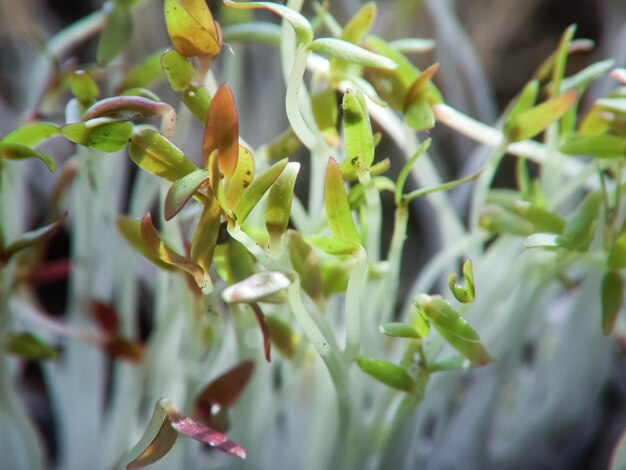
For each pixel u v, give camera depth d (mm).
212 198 122
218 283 161
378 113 159
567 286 158
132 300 168
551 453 177
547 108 140
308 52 129
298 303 129
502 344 160
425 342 142
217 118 121
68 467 172
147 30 232
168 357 164
